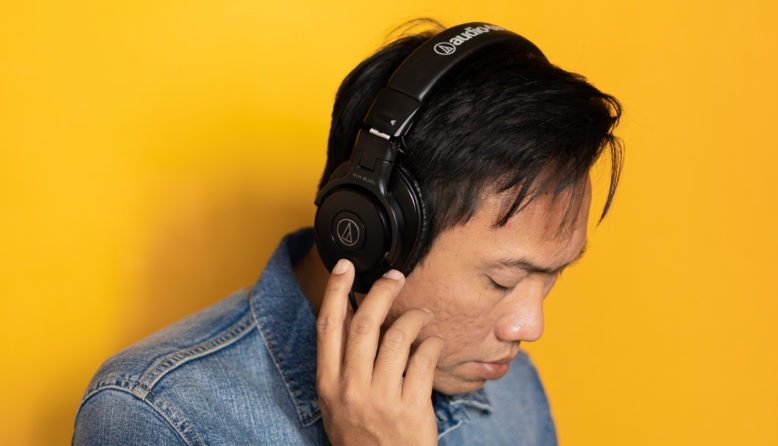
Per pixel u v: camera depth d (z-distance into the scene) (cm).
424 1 131
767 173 160
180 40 116
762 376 165
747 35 154
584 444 157
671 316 159
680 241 157
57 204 114
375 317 72
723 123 156
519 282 78
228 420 78
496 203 70
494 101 68
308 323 87
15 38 109
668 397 161
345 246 72
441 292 76
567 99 69
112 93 114
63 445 118
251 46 121
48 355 116
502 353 81
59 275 116
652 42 148
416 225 70
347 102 79
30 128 111
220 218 123
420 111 69
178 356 79
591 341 154
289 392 83
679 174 155
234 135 121
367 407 72
